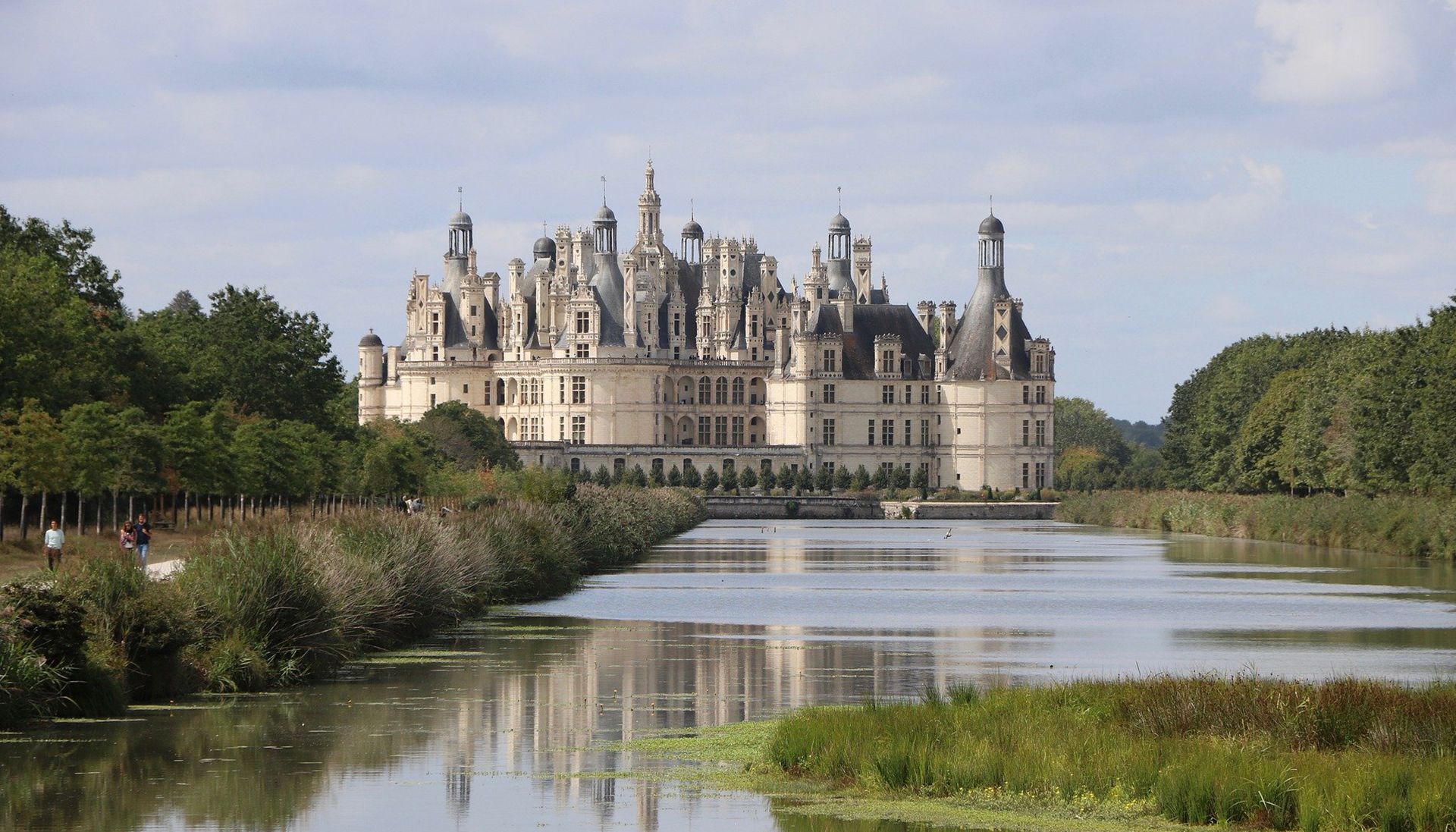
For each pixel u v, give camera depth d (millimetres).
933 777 48344
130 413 135500
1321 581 126062
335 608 71938
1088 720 52719
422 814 46094
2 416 120688
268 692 64938
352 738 56344
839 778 49656
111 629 61219
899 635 88812
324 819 45438
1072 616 99312
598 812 46312
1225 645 84375
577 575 124312
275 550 69375
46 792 48094
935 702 56312
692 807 46750
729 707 63750
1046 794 46938
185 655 64125
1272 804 44031
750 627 92188
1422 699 52344
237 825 44688
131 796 47781
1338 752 49062
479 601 99125
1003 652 81062
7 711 56281
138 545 85125
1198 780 44906
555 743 56125
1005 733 51094
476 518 107125
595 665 74875
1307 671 73562
